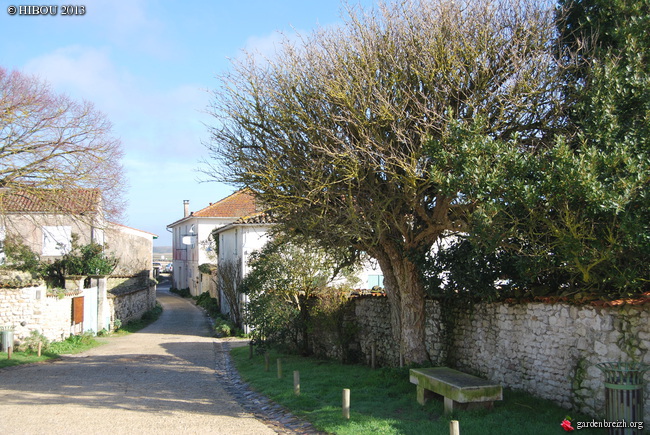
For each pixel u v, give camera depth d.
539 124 9.24
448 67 9.27
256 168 10.60
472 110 9.27
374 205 10.02
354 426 7.61
